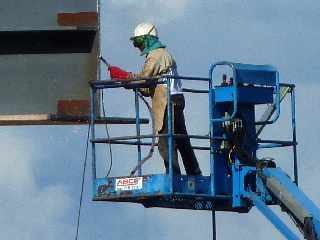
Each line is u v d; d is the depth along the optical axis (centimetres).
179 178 4547
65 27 4569
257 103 4597
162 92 4591
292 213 4503
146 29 4619
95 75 4584
